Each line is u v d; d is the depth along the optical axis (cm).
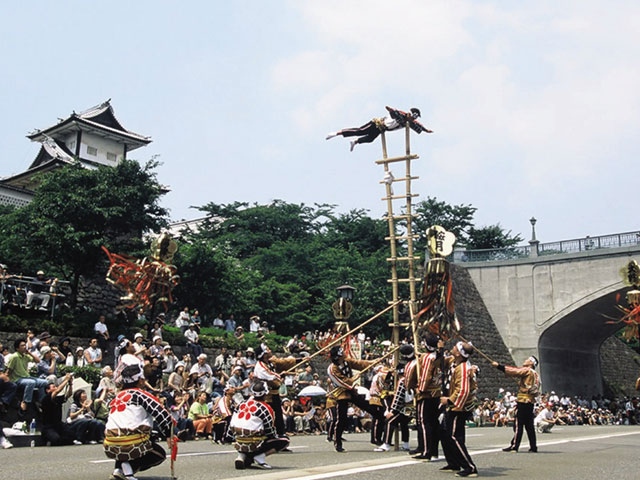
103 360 2244
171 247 1541
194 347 2422
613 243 4234
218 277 3306
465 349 914
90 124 3709
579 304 4259
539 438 1781
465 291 4472
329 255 4341
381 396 1316
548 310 4394
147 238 2738
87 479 803
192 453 1212
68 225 2411
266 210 4800
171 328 2575
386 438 1258
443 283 1230
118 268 1639
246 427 920
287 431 2014
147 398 748
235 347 2703
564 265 4378
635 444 1516
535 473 909
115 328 2356
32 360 1589
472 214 5962
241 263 4341
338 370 1252
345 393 1255
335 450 1267
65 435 1370
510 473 906
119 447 725
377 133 1303
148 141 3969
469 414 894
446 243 1247
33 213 2456
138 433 730
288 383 2328
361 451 1254
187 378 1812
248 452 920
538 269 4478
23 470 902
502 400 3578
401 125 1273
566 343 4712
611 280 4172
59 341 2134
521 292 4519
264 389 952
